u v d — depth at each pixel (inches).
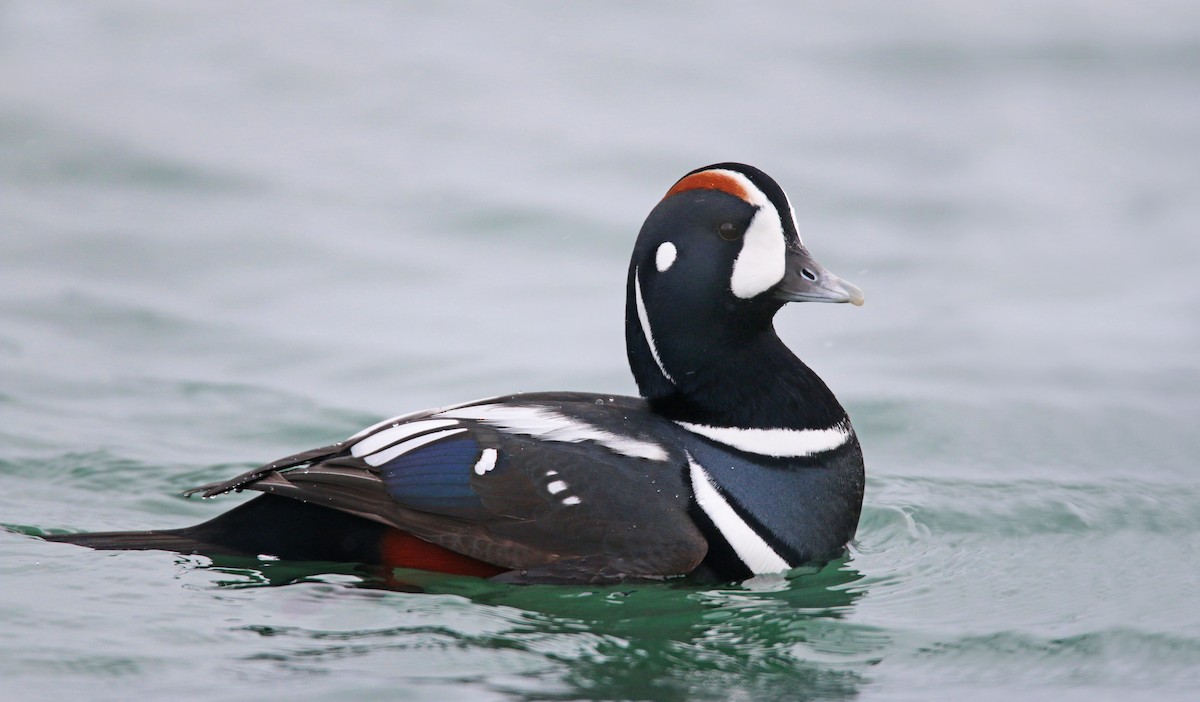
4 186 752.3
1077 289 685.3
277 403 542.6
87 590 366.3
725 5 1066.7
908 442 530.9
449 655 335.0
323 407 540.1
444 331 617.3
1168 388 576.4
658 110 881.5
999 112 901.8
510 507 370.9
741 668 338.3
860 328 644.7
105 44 965.8
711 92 914.1
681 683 329.1
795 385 398.0
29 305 622.2
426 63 949.2
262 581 374.9
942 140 855.1
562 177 784.3
